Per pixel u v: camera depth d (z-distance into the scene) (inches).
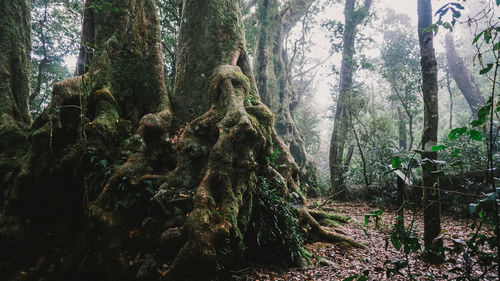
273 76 748.0
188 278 147.6
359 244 255.8
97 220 162.6
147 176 185.5
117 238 161.0
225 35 297.9
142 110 237.9
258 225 206.2
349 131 611.2
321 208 397.7
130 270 156.6
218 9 302.0
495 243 88.0
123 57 239.6
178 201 176.6
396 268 104.6
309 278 188.9
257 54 697.0
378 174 506.0
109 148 193.8
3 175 191.6
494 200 74.5
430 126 204.8
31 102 507.8
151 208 177.8
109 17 248.2
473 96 713.0
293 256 208.8
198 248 149.6
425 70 211.8
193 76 289.0
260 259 205.3
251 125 195.5
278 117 718.5
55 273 157.2
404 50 652.7
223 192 175.8
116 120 209.6
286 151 290.7
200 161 196.5
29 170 175.6
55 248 168.2
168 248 161.2
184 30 310.5
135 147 194.5
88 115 207.3
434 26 115.0
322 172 884.6
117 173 176.4
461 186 396.5
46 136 184.2
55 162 179.9
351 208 482.6
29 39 267.7
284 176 274.8
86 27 255.9
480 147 424.8
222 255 161.2
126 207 171.2
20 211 173.0
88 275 156.2
